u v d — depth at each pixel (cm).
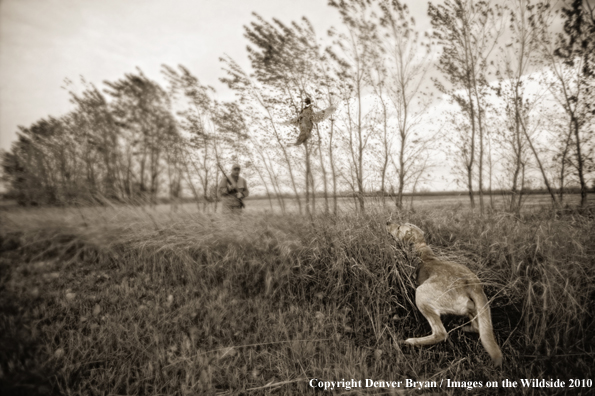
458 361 261
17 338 231
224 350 270
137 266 461
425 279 322
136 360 259
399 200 532
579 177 539
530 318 296
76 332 292
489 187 626
